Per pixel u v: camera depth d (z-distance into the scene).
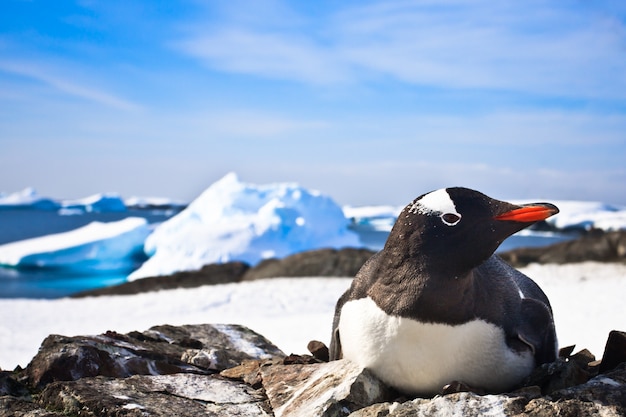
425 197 3.79
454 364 3.71
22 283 45.09
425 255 3.64
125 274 53.00
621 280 19.45
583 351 5.21
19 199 124.75
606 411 3.44
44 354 5.00
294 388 4.29
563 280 20.16
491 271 3.99
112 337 5.62
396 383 3.90
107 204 106.81
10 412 4.17
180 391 4.43
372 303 3.83
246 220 55.19
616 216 77.81
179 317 16.94
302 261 23.83
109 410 3.99
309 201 61.91
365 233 90.88
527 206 3.63
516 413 3.48
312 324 14.49
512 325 3.87
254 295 19.70
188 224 58.62
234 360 5.71
